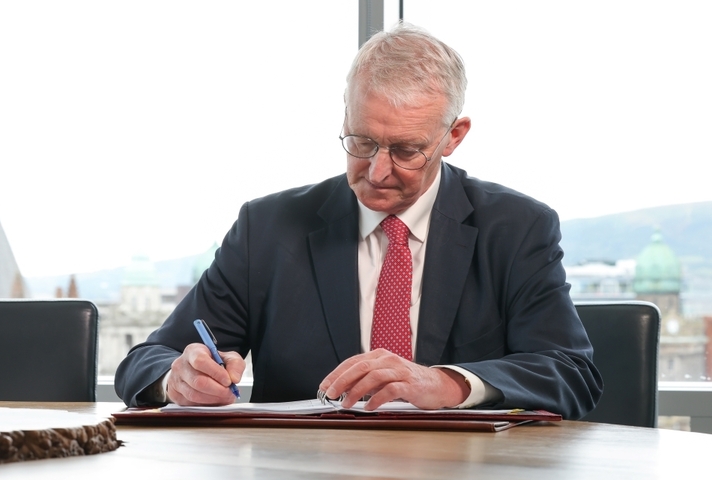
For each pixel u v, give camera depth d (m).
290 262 1.84
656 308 1.76
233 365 1.39
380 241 1.82
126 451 0.97
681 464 0.96
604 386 1.75
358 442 1.07
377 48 1.70
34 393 1.90
